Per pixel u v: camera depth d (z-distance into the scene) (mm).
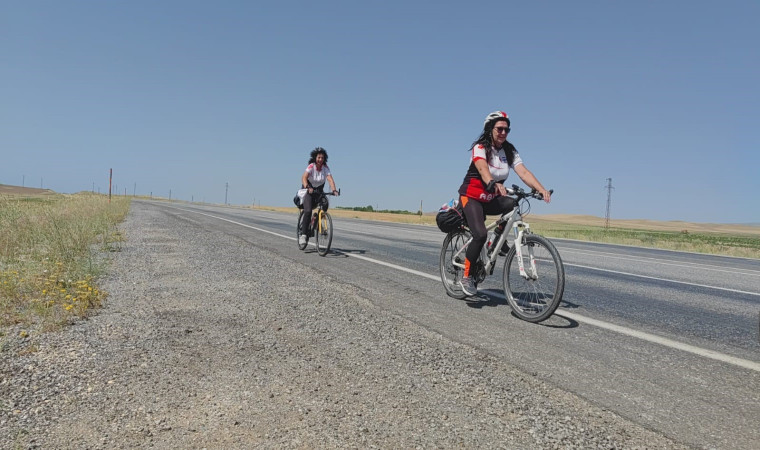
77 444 1998
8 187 104125
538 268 4258
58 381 2635
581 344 3609
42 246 7684
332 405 2418
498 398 2561
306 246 9469
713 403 2588
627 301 5430
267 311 4305
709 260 12398
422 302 4902
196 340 3410
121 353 3092
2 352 3049
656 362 3242
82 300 4270
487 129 4633
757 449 2104
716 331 4168
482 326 4043
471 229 4746
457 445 2055
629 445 2105
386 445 2035
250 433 2111
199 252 8211
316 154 8938
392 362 3076
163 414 2279
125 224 13938
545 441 2113
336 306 4562
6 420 2191
